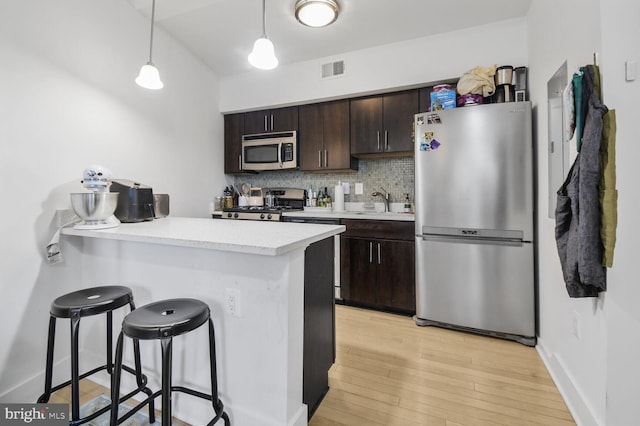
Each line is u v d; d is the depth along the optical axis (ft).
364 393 5.16
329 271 5.33
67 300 4.05
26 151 5.27
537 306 6.75
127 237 4.44
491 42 7.98
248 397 4.14
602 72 3.81
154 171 8.46
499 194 6.93
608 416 3.80
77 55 6.20
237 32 8.71
